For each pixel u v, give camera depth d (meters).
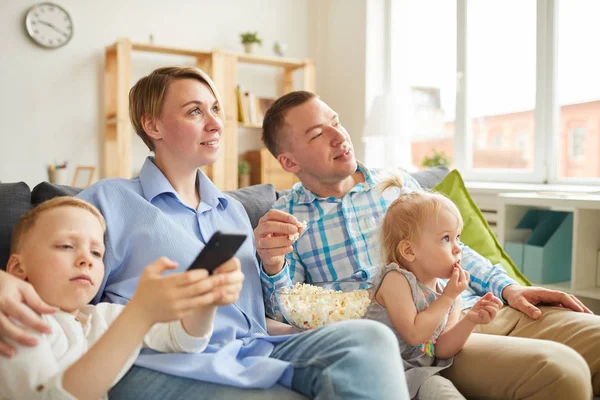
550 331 1.30
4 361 0.83
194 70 1.31
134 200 1.21
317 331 1.01
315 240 1.59
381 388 0.84
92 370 0.80
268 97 4.61
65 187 1.35
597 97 2.91
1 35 3.76
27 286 0.90
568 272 2.41
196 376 0.94
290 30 4.84
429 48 4.06
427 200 1.31
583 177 3.01
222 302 0.85
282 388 0.94
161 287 0.80
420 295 1.25
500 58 3.47
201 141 1.28
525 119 3.33
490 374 1.14
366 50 4.36
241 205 1.48
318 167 1.58
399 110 3.62
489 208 2.95
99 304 1.08
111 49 3.91
